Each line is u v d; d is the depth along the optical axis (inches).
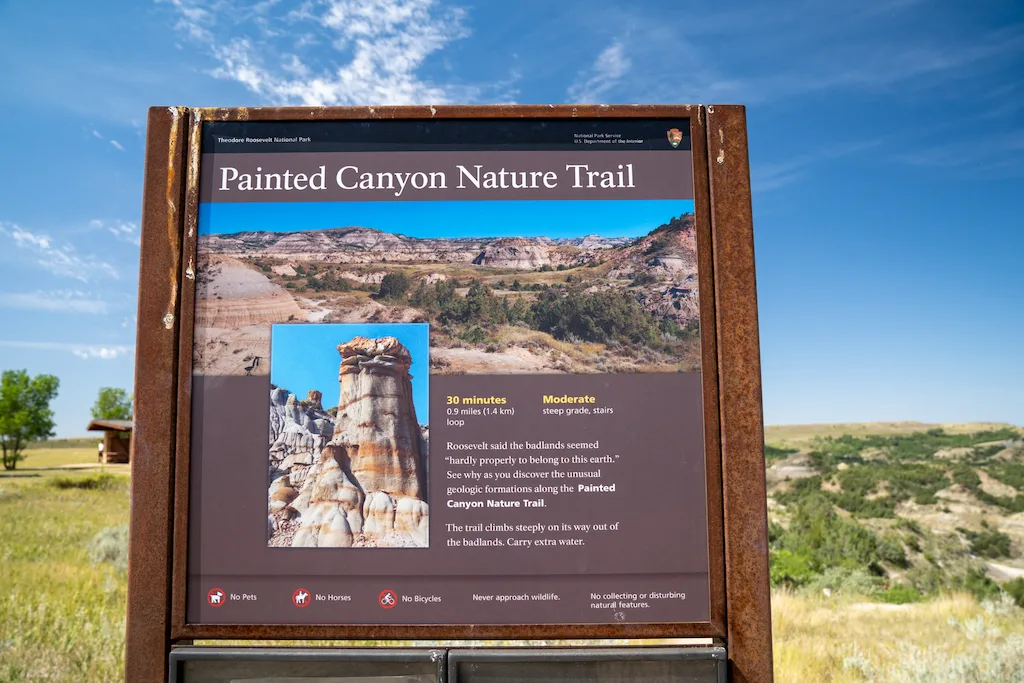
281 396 101.0
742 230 103.4
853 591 465.4
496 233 105.1
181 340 100.8
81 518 572.7
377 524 98.8
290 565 98.1
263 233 104.3
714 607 96.9
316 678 96.1
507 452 100.2
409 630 96.7
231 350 101.7
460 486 99.7
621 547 98.8
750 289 102.0
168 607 97.0
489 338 102.8
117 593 307.3
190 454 99.5
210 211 104.6
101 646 222.7
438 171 106.1
